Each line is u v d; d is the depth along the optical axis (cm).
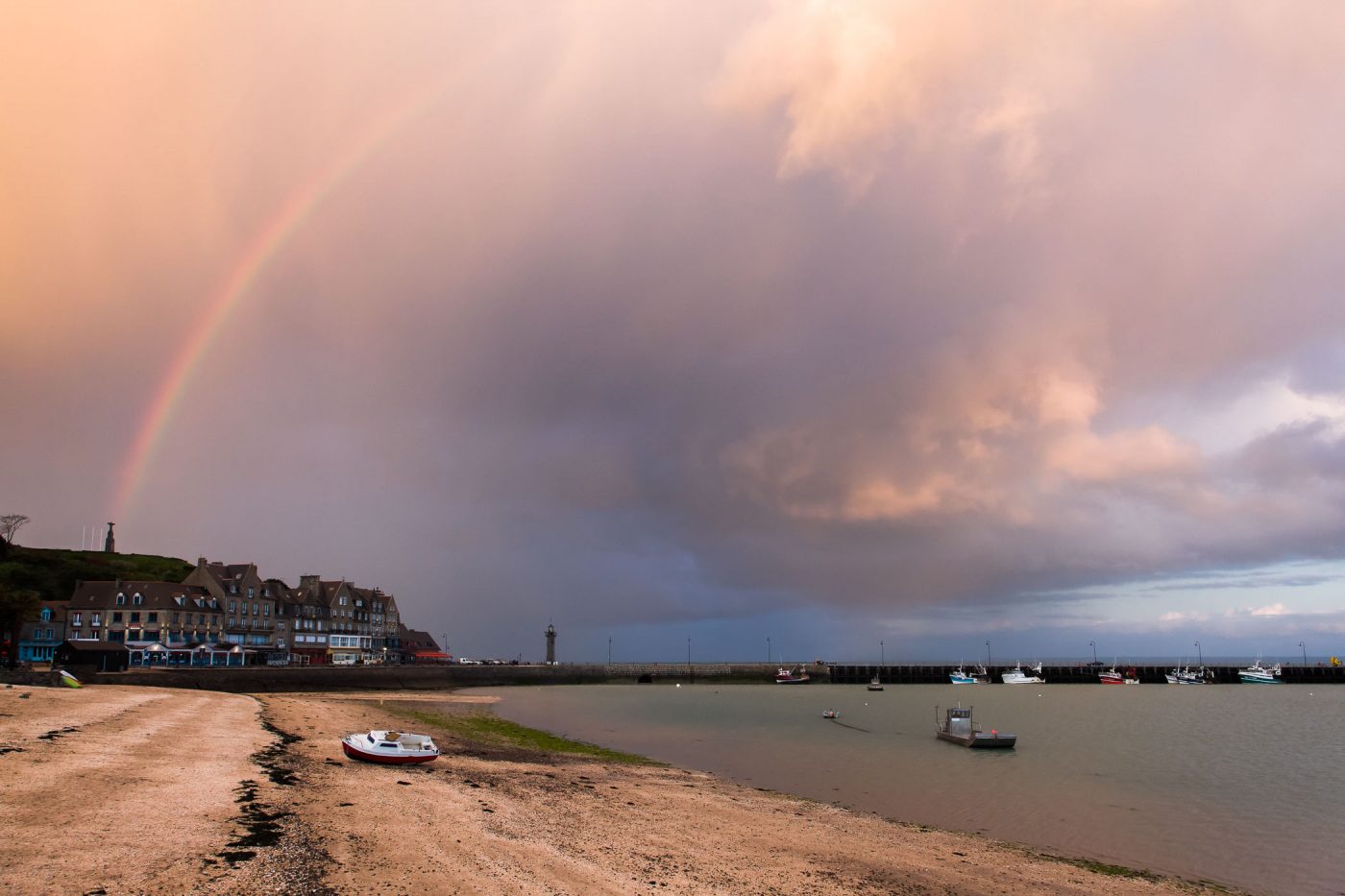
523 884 2650
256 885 2358
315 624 18400
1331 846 4306
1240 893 3416
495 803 3916
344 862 2664
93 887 2230
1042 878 3422
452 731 7638
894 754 7712
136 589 14175
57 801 3055
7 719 4934
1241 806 5406
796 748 8056
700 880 2936
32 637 13300
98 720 5356
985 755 7788
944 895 3042
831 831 4081
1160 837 4425
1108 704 16788
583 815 3869
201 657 14762
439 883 2566
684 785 5338
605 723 10381
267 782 3806
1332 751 8556
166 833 2784
